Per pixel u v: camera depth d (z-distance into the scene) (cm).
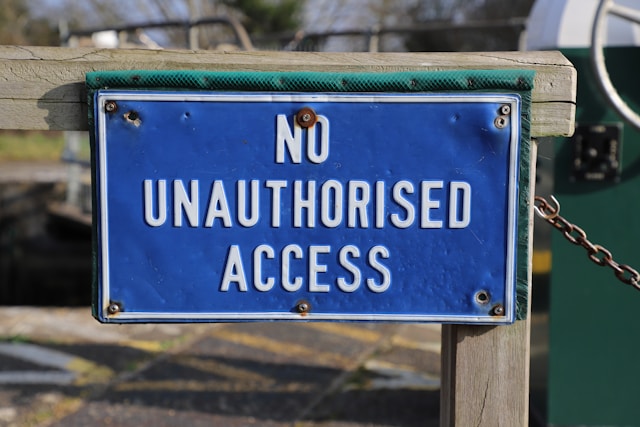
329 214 153
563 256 334
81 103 157
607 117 323
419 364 458
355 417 378
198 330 532
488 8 2398
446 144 151
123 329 535
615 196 328
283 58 158
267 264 154
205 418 376
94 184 153
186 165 153
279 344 499
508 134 150
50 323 547
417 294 154
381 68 155
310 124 151
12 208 1347
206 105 151
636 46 320
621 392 338
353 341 507
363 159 152
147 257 154
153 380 430
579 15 326
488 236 152
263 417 378
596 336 336
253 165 152
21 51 157
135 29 694
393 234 153
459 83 150
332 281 154
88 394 407
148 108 151
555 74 155
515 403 161
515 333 159
